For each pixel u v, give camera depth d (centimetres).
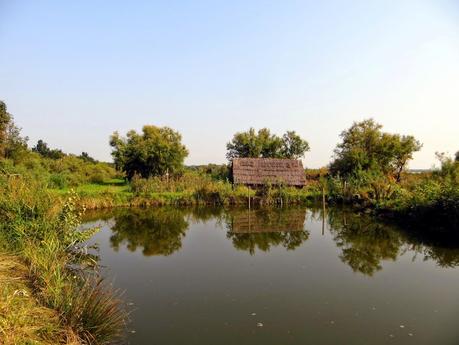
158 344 548
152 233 1482
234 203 2442
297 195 2531
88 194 2259
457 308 690
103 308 580
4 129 2600
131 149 3450
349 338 569
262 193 2550
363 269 959
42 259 678
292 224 1709
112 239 1358
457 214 1277
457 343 552
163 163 3353
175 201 2395
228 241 1332
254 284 834
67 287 639
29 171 2245
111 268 965
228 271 940
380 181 2298
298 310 681
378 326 612
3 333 420
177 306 700
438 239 1306
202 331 593
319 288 805
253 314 662
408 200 1669
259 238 1390
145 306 700
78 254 1001
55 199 1002
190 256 1105
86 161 5362
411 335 580
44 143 6594
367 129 3631
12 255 721
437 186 1535
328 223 1723
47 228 860
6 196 900
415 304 710
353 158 3150
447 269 953
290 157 4797
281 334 583
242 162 3128
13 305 481
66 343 481
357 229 1558
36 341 440
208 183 2655
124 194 2378
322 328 605
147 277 886
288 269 960
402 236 1384
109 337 557
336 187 2591
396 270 947
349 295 761
